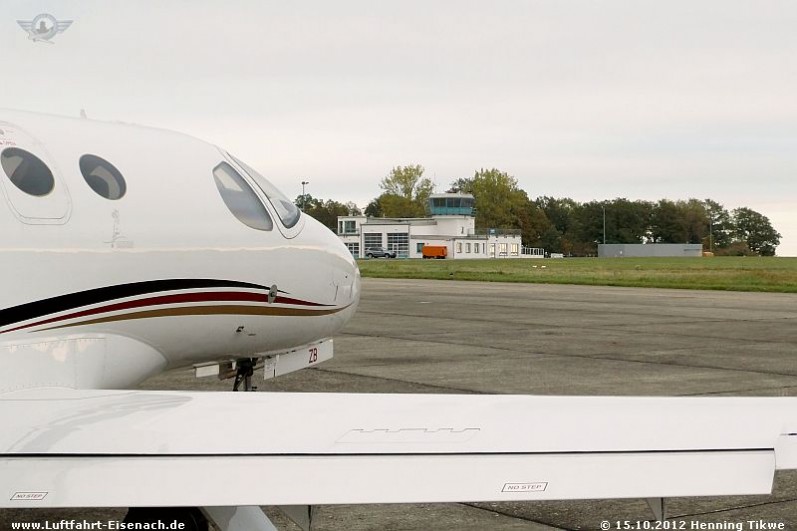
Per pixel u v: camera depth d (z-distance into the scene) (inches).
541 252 6840.6
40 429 156.6
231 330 293.3
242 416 158.9
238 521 177.6
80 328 238.2
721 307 1148.5
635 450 138.9
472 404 161.6
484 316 1001.5
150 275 257.8
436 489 133.2
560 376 552.1
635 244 7736.2
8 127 235.1
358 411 159.5
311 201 7007.9
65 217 234.5
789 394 485.7
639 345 724.7
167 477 139.4
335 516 274.2
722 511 281.0
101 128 264.1
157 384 498.0
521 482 133.6
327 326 343.0
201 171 284.4
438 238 5280.5
